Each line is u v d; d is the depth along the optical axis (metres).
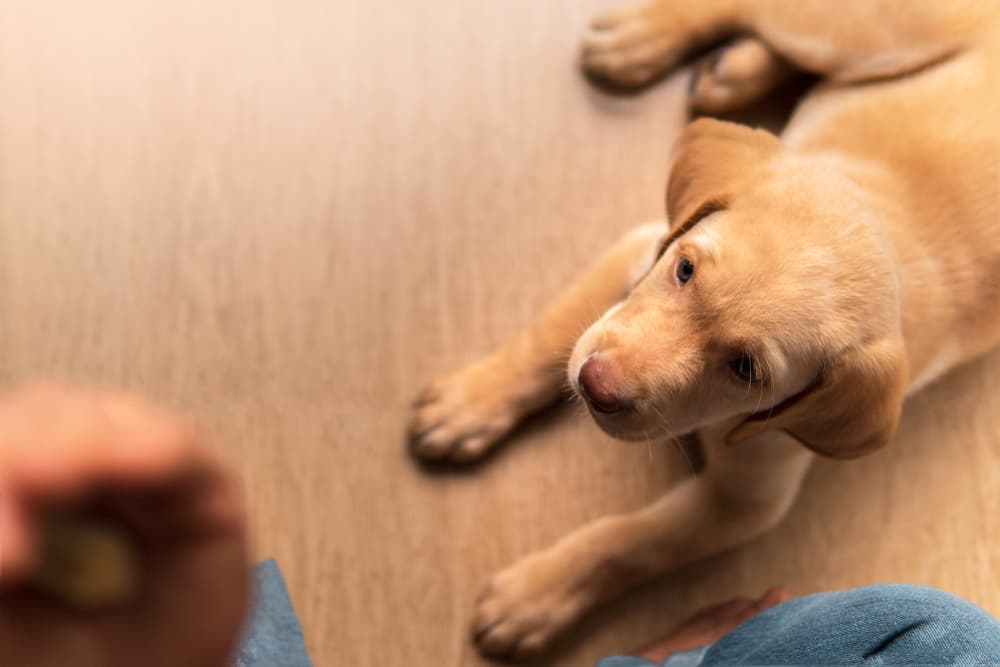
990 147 1.06
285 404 1.15
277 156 1.19
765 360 0.96
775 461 1.07
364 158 1.19
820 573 1.16
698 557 1.12
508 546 1.14
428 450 1.14
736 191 0.99
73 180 1.17
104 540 0.39
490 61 1.21
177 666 0.41
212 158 1.18
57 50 1.19
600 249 1.19
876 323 0.97
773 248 0.96
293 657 1.04
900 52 1.11
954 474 1.17
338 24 1.21
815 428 1.00
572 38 1.22
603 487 1.15
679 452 1.16
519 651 1.11
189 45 1.20
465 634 1.12
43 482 0.36
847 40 1.13
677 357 0.98
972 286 1.06
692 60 1.21
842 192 0.98
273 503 1.14
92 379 1.14
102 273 1.16
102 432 0.37
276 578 1.07
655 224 1.14
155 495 0.39
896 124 1.08
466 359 1.17
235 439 1.14
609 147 1.21
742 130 1.02
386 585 1.13
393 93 1.21
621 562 1.11
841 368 0.97
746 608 1.13
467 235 1.19
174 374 1.15
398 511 1.14
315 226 1.18
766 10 1.16
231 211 1.18
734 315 0.96
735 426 1.03
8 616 0.37
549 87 1.21
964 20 1.09
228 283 1.17
